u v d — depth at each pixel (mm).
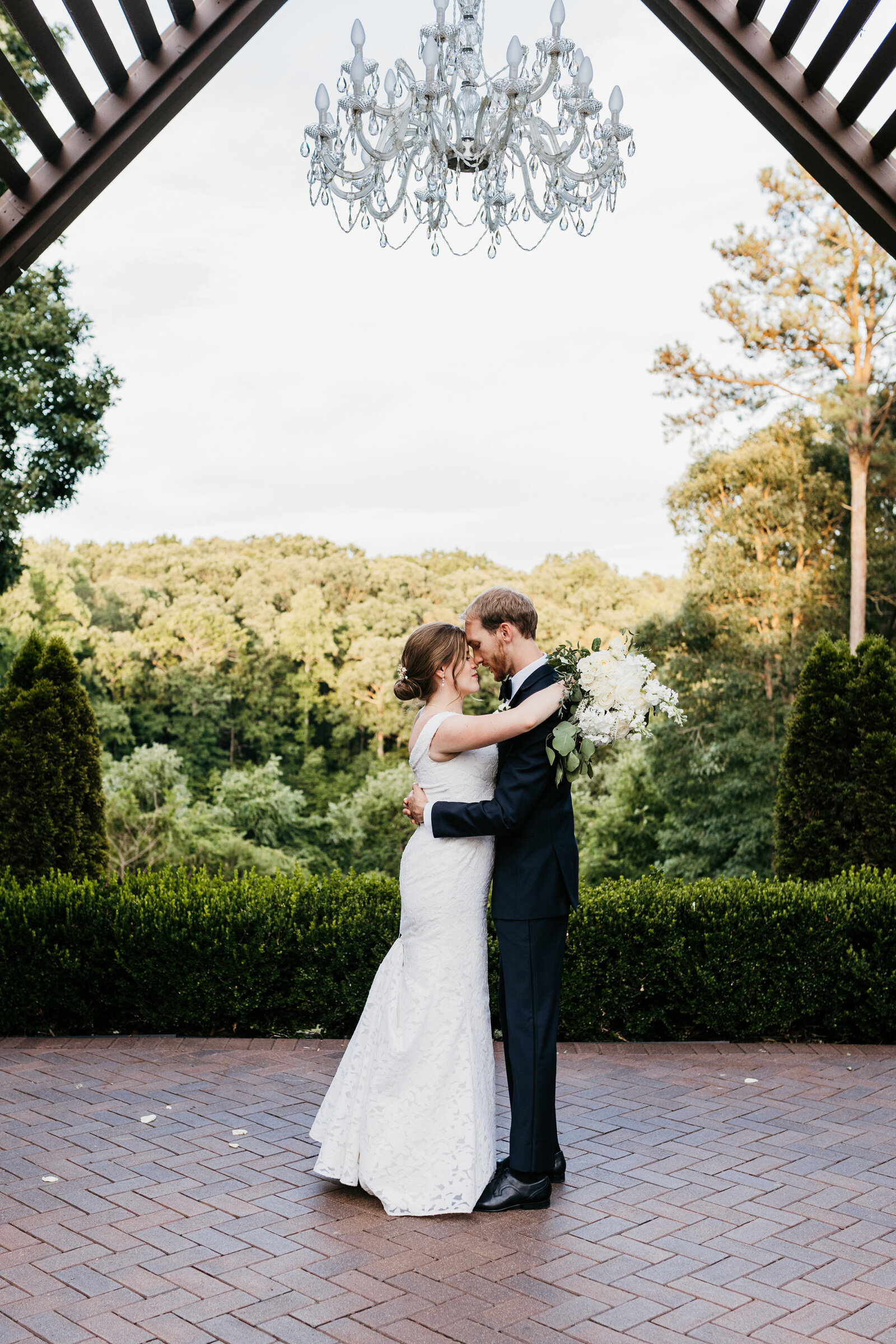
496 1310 2445
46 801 6141
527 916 3062
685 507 18844
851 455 17531
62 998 4945
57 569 28562
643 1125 3686
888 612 18172
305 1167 3314
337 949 4809
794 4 2549
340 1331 2357
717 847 17891
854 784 5918
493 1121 3133
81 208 3057
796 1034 4891
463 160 3246
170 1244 2785
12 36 9953
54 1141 3547
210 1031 4965
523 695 3064
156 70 2902
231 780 25719
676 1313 2428
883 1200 3051
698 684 18188
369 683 29125
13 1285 2570
